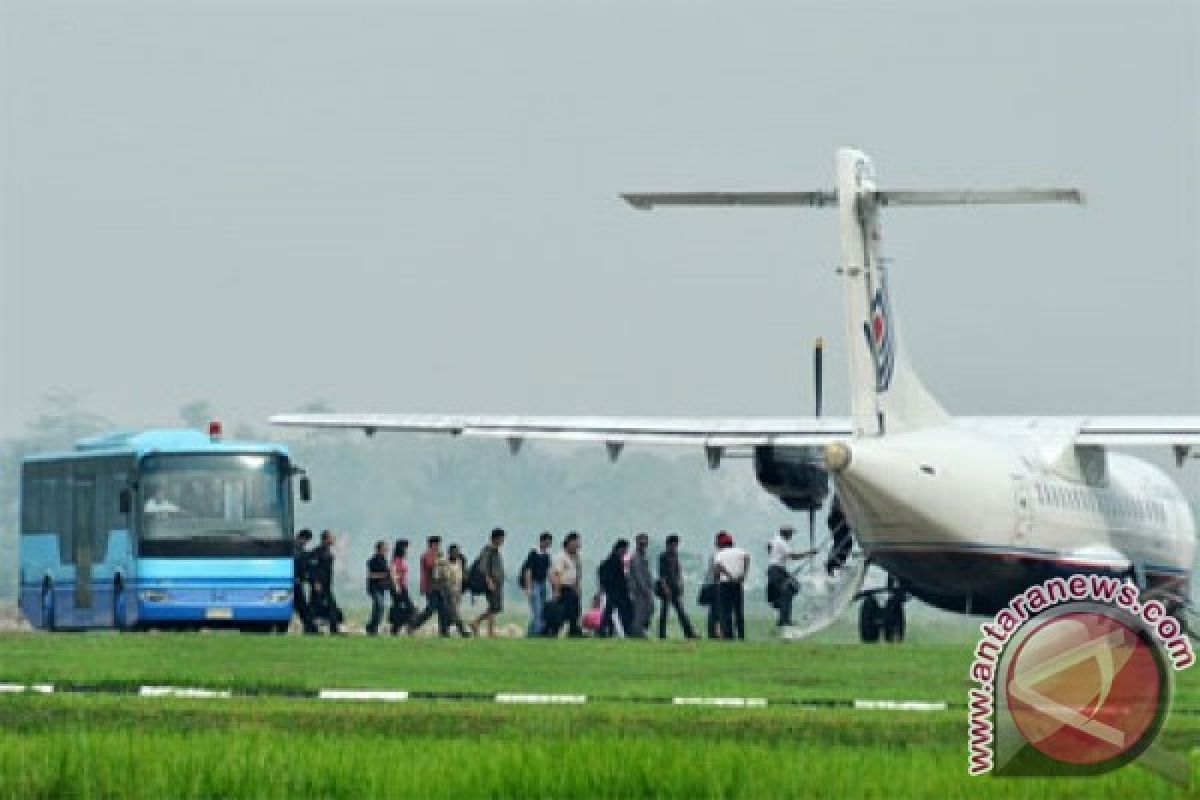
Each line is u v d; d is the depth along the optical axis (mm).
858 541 174375
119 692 114500
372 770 77688
